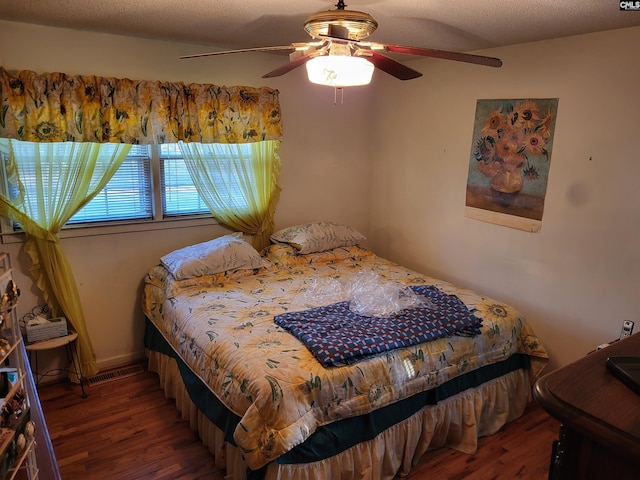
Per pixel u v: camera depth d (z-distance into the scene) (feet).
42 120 9.09
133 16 8.21
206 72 11.11
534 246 10.27
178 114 10.55
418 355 7.64
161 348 9.96
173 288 9.91
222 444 7.58
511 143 10.41
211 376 7.46
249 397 6.51
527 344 9.14
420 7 7.16
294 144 12.89
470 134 11.33
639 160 8.33
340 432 6.87
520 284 10.70
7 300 4.96
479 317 8.78
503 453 8.36
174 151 11.22
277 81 12.22
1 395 4.76
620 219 8.71
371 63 6.11
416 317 8.29
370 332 7.68
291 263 11.84
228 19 8.32
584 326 9.55
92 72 9.77
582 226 9.32
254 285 10.39
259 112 11.71
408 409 7.63
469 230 11.71
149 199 11.10
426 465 8.05
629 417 2.16
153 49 10.33
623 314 8.86
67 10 7.89
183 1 7.18
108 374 10.84
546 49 9.48
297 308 9.07
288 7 7.43
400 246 13.87
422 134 12.62
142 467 7.86
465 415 8.38
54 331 9.55
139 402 9.75
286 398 6.34
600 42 8.63
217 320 8.45
